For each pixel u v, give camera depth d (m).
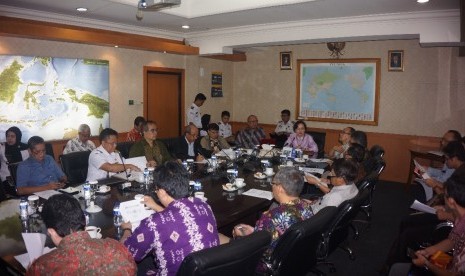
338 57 6.46
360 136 4.01
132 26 5.48
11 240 1.82
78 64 5.11
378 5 4.02
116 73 5.65
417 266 2.01
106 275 1.10
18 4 4.09
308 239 1.87
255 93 7.57
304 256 2.00
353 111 6.43
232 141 6.28
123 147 4.00
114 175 3.13
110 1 3.92
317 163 4.07
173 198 1.66
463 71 5.47
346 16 4.69
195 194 2.62
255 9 4.29
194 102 6.56
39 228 1.97
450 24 4.19
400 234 2.66
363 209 3.98
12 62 4.41
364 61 6.21
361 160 3.36
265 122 7.52
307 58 6.80
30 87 4.61
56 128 4.93
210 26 5.59
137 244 1.53
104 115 5.53
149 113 6.38
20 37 4.41
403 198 5.11
